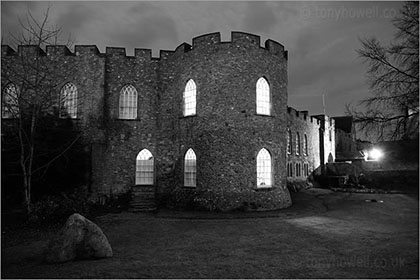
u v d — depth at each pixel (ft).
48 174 52.60
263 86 57.36
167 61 65.41
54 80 61.21
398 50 32.12
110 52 64.85
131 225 39.86
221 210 50.55
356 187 89.10
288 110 90.74
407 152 32.96
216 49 55.52
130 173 62.44
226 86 54.19
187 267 22.75
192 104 58.59
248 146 53.62
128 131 63.46
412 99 30.73
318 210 52.26
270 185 55.47
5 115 57.31
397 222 40.93
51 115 54.44
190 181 57.11
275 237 32.71
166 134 63.36
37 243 31.19
